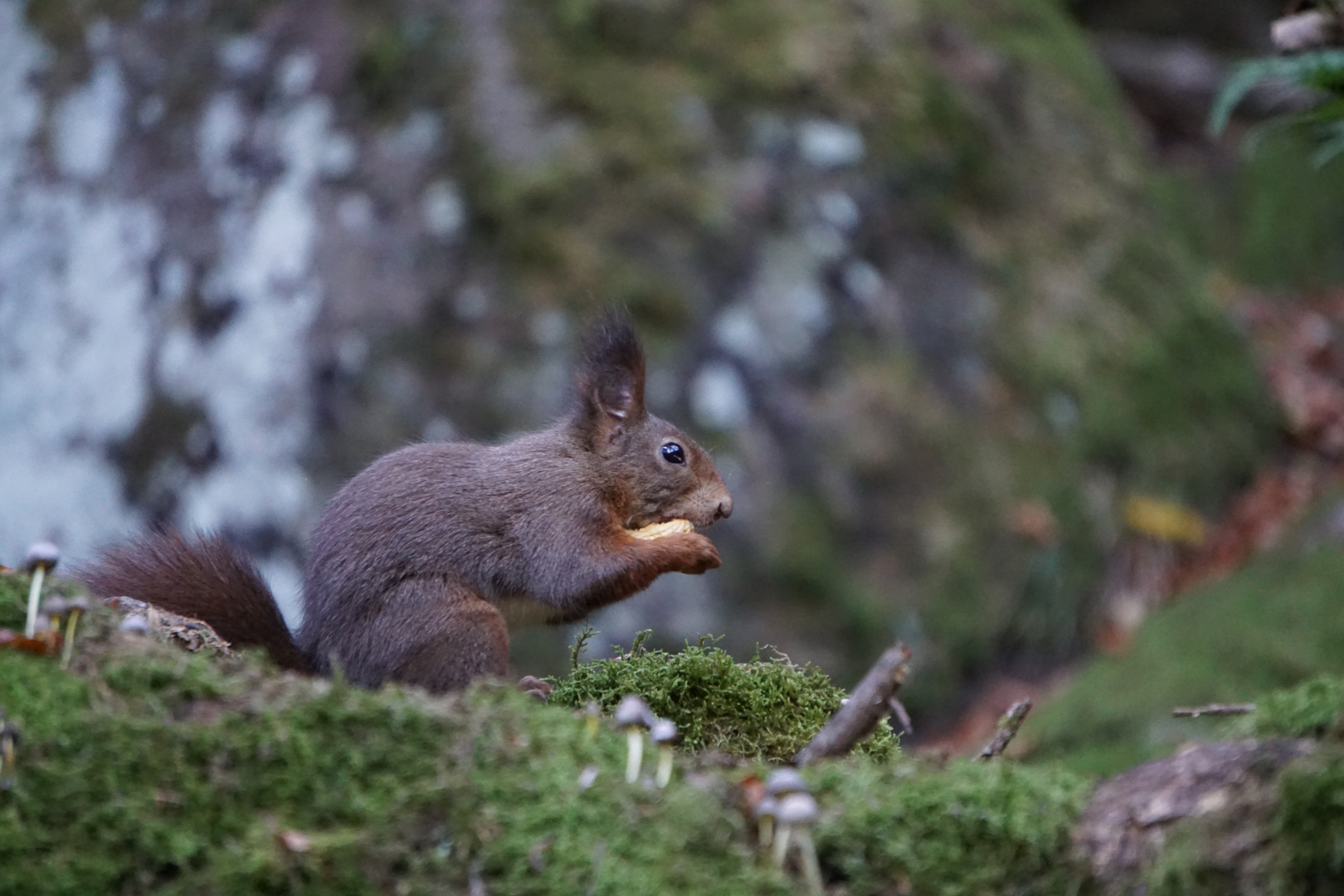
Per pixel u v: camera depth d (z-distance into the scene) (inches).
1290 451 621.3
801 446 512.7
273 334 513.7
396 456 267.1
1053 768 171.3
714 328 518.9
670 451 291.3
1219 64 824.9
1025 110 631.2
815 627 491.8
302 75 552.4
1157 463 577.3
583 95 543.8
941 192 581.6
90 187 556.4
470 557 258.4
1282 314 713.0
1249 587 493.4
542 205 522.0
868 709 181.2
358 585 248.2
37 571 178.2
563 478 275.1
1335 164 785.6
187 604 240.8
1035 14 684.7
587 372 292.4
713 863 156.3
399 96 543.2
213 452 506.9
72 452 522.9
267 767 160.2
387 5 557.3
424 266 515.8
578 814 158.7
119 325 532.4
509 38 550.3
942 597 510.3
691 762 175.8
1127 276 615.5
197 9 575.8
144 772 157.9
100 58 577.3
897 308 550.3
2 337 544.1
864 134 572.7
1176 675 445.1
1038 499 540.1
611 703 235.9
